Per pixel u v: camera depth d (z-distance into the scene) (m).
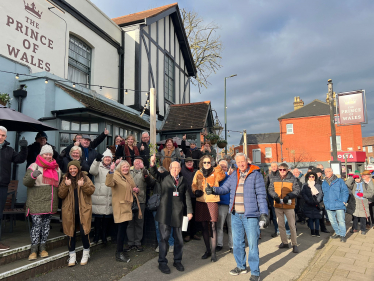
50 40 8.20
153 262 4.55
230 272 4.13
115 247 5.27
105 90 10.78
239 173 4.27
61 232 4.98
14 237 4.50
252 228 3.94
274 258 5.01
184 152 7.93
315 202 6.77
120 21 12.48
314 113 29.81
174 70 15.06
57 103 7.29
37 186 3.97
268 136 33.34
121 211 4.48
